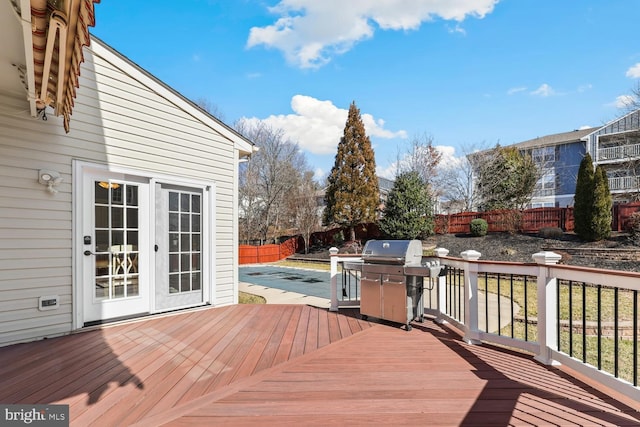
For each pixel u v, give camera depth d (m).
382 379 2.67
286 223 22.09
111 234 4.49
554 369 2.86
